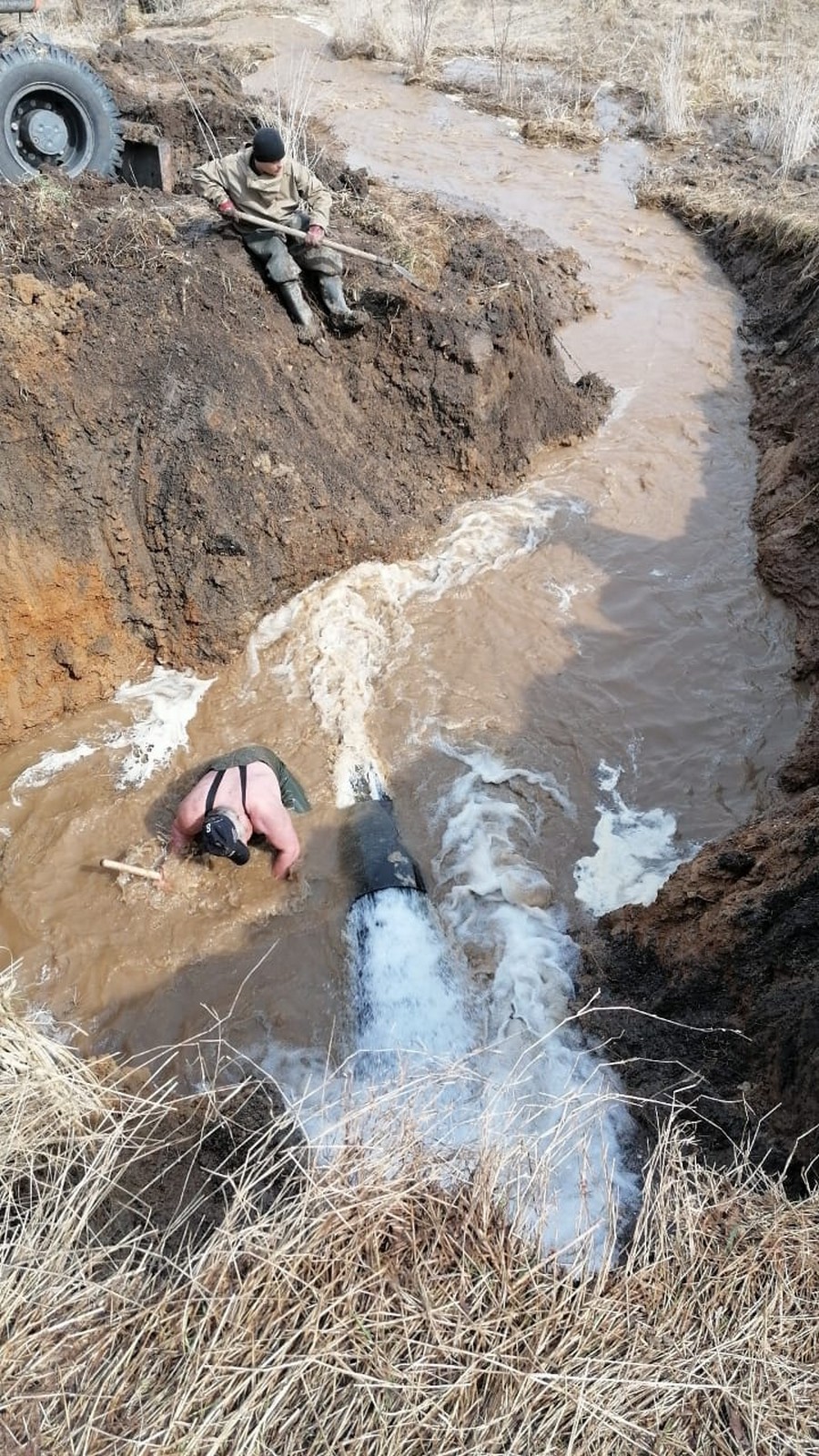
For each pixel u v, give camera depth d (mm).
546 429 6633
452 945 4293
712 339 7621
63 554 4992
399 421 6137
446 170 9609
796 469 5984
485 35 12484
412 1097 3355
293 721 5090
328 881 4457
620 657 5383
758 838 3961
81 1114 3299
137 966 4207
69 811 4699
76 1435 2572
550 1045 3945
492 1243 3006
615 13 12906
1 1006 3561
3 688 4918
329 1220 2961
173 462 5207
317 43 12484
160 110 7730
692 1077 3621
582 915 4398
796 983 3457
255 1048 3986
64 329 4961
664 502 6254
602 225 8945
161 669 5359
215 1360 2699
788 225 7953
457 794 4812
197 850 4488
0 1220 3027
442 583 5758
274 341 5625
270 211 5418
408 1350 2779
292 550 5535
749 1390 2682
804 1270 2922
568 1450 2566
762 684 5219
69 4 12664
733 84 11047
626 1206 3344
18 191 5285
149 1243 3059
